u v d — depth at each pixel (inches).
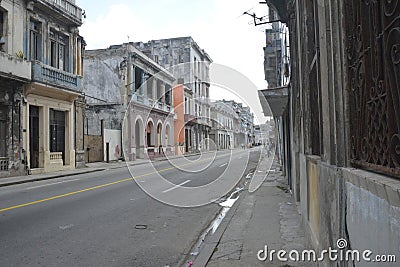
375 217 81.3
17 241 246.2
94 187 538.6
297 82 297.9
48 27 865.5
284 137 630.5
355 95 113.5
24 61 753.0
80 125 992.9
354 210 100.0
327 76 135.0
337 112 124.6
